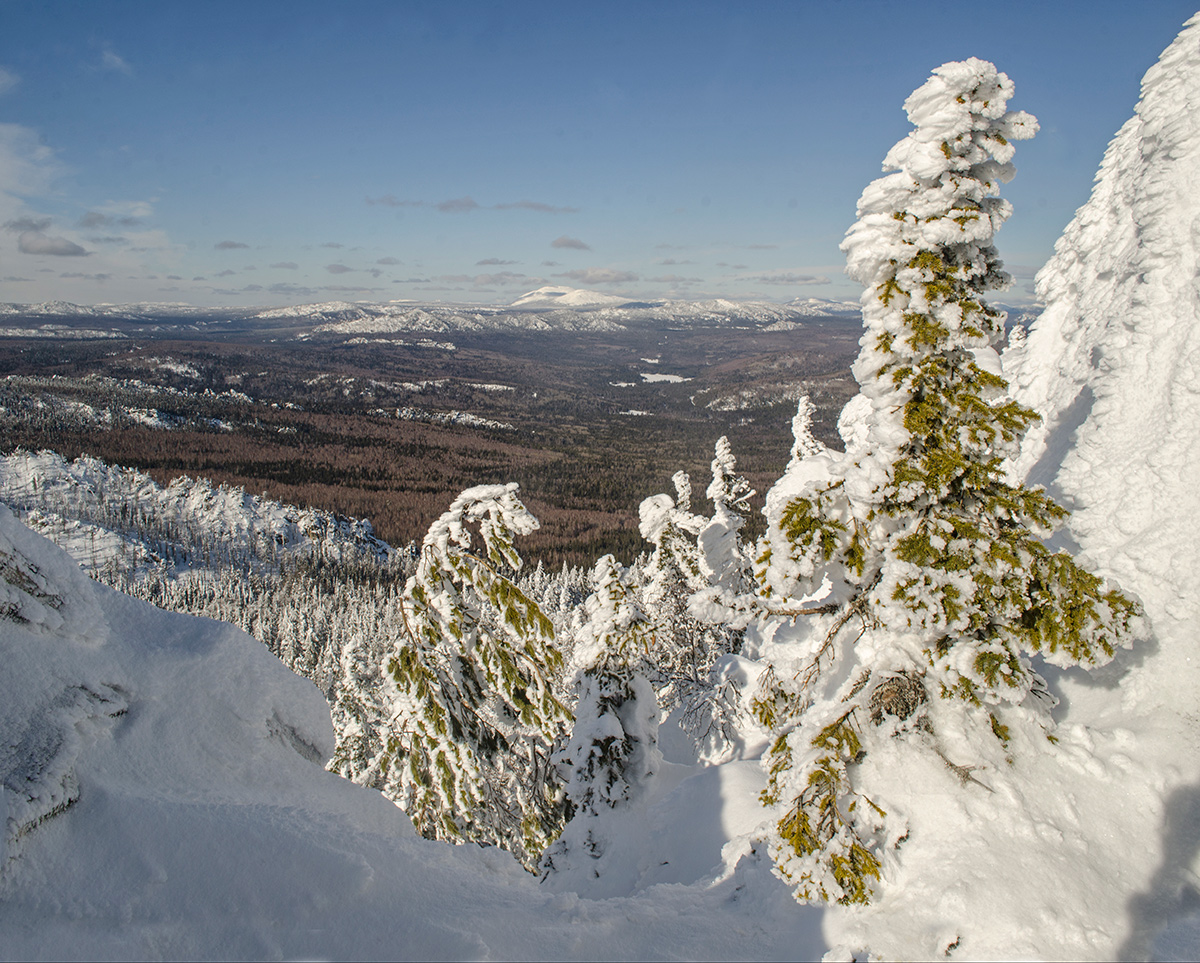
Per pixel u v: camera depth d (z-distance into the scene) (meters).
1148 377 8.59
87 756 5.14
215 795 5.60
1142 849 6.59
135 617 6.40
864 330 7.43
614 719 13.29
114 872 4.70
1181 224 8.58
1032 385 12.77
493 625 12.88
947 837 6.91
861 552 7.41
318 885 5.24
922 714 7.59
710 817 11.98
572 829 12.66
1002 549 6.68
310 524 166.62
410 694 11.81
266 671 6.70
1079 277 12.15
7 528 5.27
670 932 7.15
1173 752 7.06
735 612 8.48
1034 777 7.14
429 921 5.40
